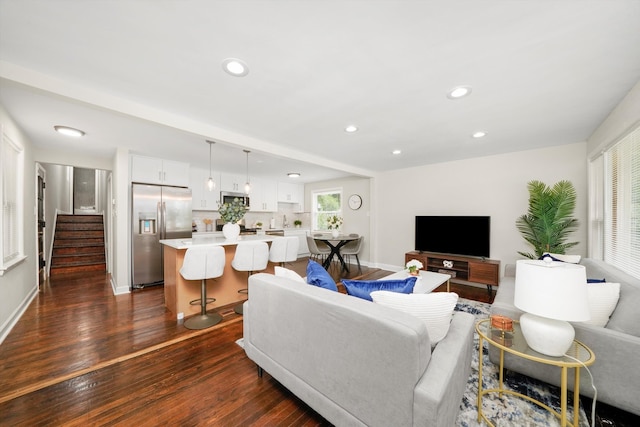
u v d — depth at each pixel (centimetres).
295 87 196
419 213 491
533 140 327
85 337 237
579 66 167
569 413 149
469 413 151
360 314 116
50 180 521
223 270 300
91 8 121
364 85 193
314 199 736
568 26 132
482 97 211
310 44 148
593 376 145
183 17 127
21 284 291
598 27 132
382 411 110
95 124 271
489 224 395
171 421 142
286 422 142
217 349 219
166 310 305
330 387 129
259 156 419
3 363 194
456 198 443
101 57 159
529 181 372
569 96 209
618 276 183
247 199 616
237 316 292
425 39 143
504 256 394
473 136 311
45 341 228
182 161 454
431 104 224
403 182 515
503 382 179
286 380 154
